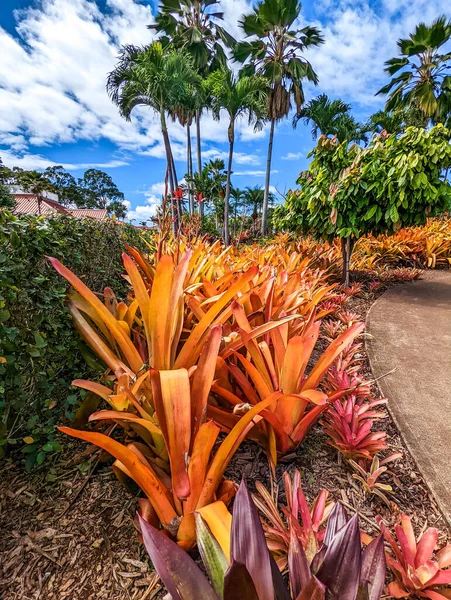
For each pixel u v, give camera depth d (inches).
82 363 75.2
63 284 70.2
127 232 148.8
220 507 33.9
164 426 37.7
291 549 27.7
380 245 259.6
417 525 45.4
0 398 46.5
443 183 144.2
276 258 155.8
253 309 69.8
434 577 32.8
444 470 54.1
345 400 67.2
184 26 563.5
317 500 41.3
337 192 160.4
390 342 112.7
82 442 57.4
